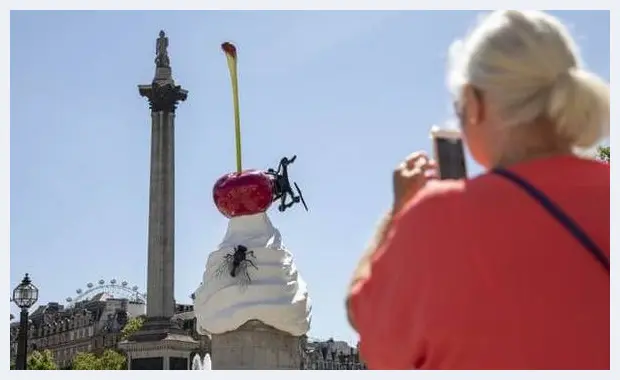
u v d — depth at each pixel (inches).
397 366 149.7
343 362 3353.8
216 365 749.9
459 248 145.6
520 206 146.6
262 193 762.2
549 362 139.0
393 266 152.2
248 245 756.0
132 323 4205.2
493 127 161.6
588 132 157.5
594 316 140.2
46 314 6481.3
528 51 155.5
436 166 172.1
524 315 140.7
